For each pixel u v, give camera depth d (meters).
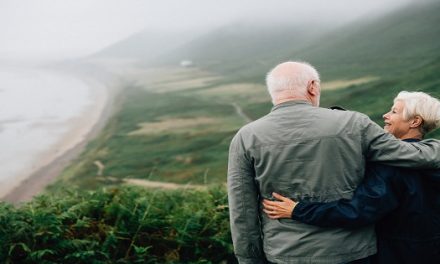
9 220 3.49
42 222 3.54
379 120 53.97
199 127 71.31
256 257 2.40
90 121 89.44
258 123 2.41
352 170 2.26
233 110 80.44
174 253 3.85
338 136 2.26
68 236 3.73
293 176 2.28
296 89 2.41
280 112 2.38
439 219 2.36
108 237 3.65
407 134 2.65
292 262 2.27
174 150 59.62
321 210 2.21
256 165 2.36
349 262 2.25
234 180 2.40
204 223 4.04
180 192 4.98
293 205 2.27
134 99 108.81
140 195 4.52
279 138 2.31
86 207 4.03
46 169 57.41
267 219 2.40
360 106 62.00
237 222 2.37
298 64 2.48
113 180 48.91
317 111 2.34
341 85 77.31
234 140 2.45
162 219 4.06
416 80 66.69
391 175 2.30
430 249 2.33
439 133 26.72
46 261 3.38
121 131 75.19
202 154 56.12
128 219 3.95
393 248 2.37
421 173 2.37
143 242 3.90
